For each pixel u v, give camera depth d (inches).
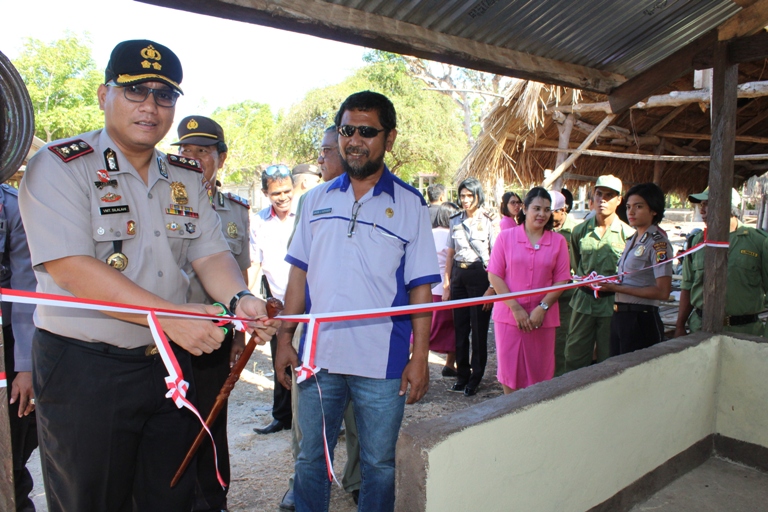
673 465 117.6
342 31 85.4
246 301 72.1
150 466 76.0
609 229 173.5
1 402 49.9
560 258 142.9
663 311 255.1
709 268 129.7
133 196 70.1
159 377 72.0
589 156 377.7
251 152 1357.0
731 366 126.3
